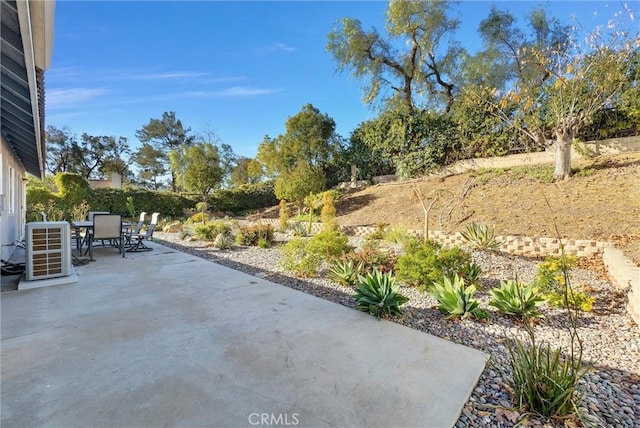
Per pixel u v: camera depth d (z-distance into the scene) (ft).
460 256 14.90
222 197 61.31
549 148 33.17
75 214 40.29
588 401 6.67
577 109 28.37
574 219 23.52
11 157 23.80
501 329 10.54
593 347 9.26
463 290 12.01
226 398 6.23
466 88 37.47
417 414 5.92
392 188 46.73
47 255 14.80
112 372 7.10
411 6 45.39
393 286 11.62
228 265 20.38
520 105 31.22
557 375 6.40
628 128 32.30
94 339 8.79
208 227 32.17
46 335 9.01
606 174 29.01
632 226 20.68
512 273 17.35
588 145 34.47
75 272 16.63
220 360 7.72
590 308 11.59
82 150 92.02
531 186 31.53
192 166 48.42
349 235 34.76
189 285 14.66
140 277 16.11
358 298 11.50
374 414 5.88
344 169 57.57
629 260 14.82
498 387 7.04
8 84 13.35
